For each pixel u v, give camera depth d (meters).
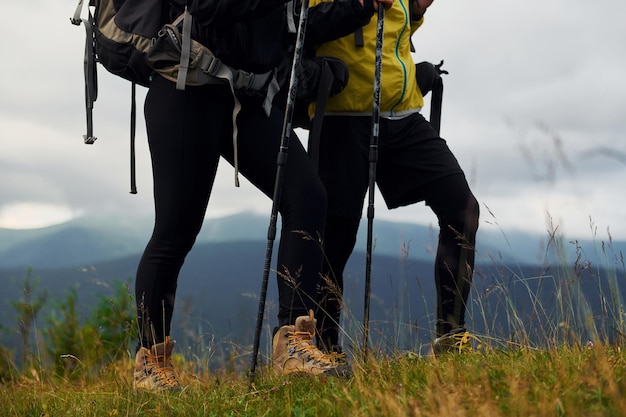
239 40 3.54
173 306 3.86
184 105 3.62
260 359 4.07
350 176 4.34
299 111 4.36
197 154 3.66
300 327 3.64
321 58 4.08
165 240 3.75
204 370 4.25
